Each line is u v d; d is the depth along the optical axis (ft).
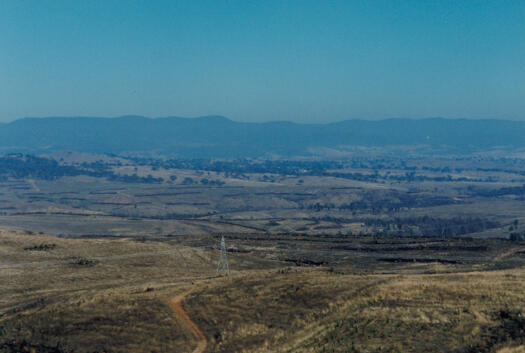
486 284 168.96
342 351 121.80
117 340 159.12
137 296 200.54
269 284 202.08
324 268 282.15
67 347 149.07
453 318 132.98
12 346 143.64
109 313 178.40
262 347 145.38
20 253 331.36
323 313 162.71
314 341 136.15
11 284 260.42
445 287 166.91
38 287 258.78
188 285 225.15
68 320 171.01
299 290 187.01
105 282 274.98
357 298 168.55
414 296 160.04
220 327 169.17
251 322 169.27
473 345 113.91
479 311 136.46
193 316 180.34
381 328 132.26
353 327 137.28
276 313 172.45
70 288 257.96
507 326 122.01
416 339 121.49
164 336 163.63
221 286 209.56
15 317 179.52
